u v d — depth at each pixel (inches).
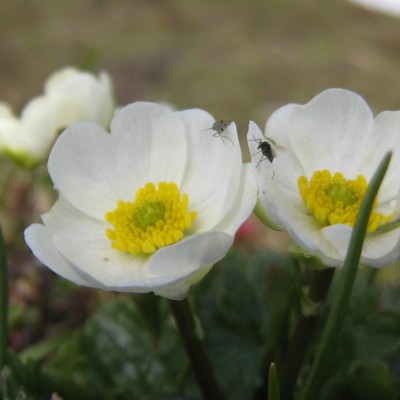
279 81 13.2
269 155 3.7
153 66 13.7
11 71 13.4
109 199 4.2
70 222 4.1
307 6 17.4
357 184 4.0
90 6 16.8
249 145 3.7
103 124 6.0
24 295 5.8
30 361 4.7
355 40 15.5
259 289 5.5
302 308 4.1
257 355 5.1
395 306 5.4
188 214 4.0
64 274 3.7
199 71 13.5
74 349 5.3
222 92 12.7
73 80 5.9
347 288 3.6
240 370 5.1
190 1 17.3
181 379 5.1
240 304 5.4
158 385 5.2
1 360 4.3
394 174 4.0
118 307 5.4
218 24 16.0
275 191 3.8
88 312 6.0
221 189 4.0
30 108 6.0
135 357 5.3
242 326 5.3
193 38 15.2
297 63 14.1
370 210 3.4
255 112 12.0
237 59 14.1
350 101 4.0
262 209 3.8
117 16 16.3
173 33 15.4
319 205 3.9
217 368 5.1
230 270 5.5
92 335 5.3
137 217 4.1
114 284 3.6
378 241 3.8
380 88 13.1
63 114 5.9
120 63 13.8
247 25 16.1
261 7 17.2
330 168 4.1
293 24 16.3
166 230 4.0
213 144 4.1
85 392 4.9
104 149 4.2
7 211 7.0
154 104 4.1
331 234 3.6
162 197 4.1
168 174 4.2
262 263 5.6
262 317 5.3
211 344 5.2
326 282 4.0
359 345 5.0
